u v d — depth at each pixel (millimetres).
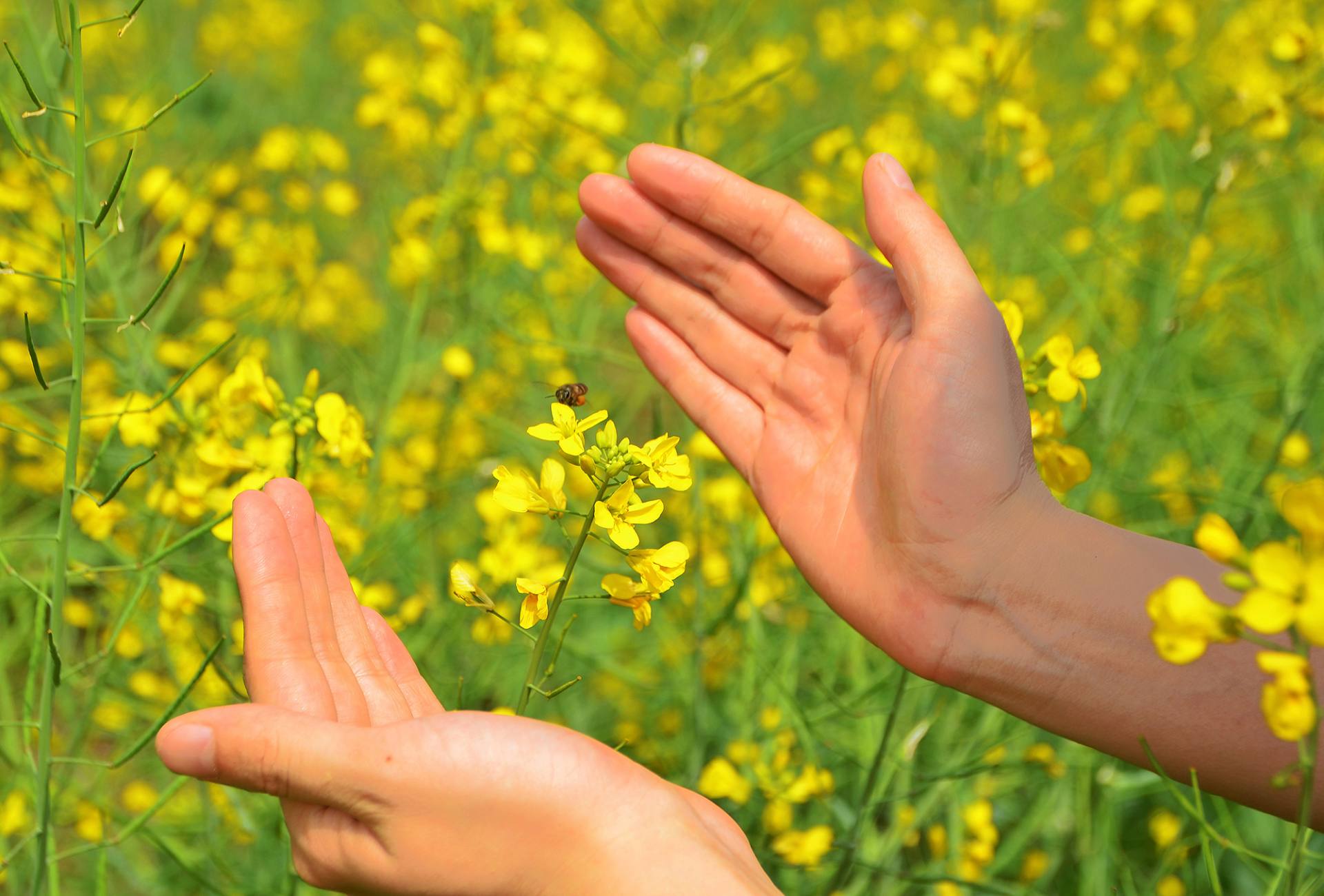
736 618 1385
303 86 2826
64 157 1450
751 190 1200
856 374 1174
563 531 1098
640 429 1938
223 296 1733
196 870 1248
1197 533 1017
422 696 1118
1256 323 1782
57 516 1603
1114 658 1113
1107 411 1412
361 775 1056
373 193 2424
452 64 1631
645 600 1097
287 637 1085
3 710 1312
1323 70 1410
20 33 2264
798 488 1176
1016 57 1555
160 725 1135
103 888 1245
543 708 1381
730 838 1104
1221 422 1702
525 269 1833
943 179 1949
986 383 1130
